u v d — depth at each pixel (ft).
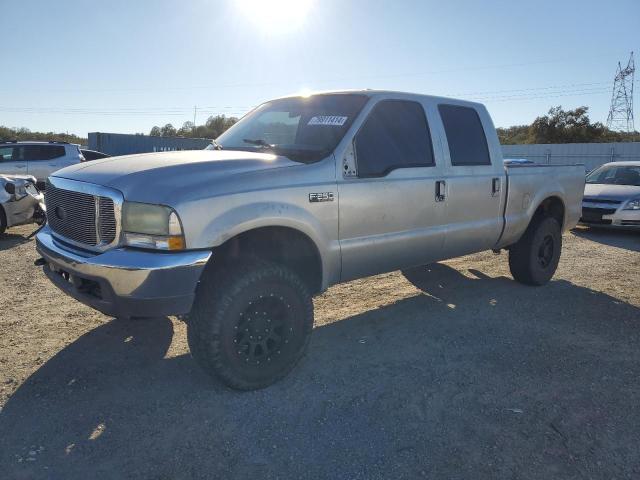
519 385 12.07
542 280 20.26
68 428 10.00
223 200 10.69
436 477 8.79
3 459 9.02
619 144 118.32
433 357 13.57
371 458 9.28
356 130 13.32
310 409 10.88
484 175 16.80
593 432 10.19
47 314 16.14
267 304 11.37
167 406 10.89
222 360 10.85
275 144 13.91
